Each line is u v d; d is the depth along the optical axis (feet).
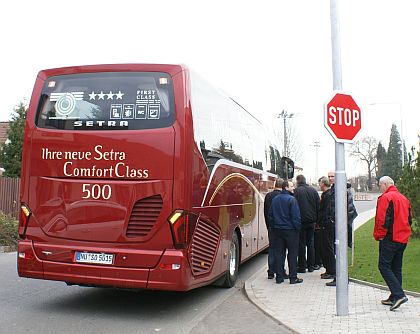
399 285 22.50
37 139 22.74
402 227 22.38
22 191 22.90
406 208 22.66
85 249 21.61
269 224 31.01
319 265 36.52
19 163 84.64
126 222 21.26
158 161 21.18
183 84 21.70
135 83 22.08
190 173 21.38
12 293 27.07
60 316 22.22
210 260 23.98
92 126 22.11
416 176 51.72
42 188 22.49
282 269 30.22
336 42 22.02
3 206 61.46
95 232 21.61
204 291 28.58
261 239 38.86
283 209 29.94
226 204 27.17
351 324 20.33
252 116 36.09
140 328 20.49
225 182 27.07
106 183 21.58
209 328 20.66
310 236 34.50
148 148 21.31
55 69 23.20
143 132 21.47
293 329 19.84
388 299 23.71
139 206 21.22
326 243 30.96
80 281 21.65
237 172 30.12
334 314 22.16
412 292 25.71
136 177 21.31
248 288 28.45
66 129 22.43
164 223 20.90
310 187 34.24
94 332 19.74
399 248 22.52
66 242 22.04
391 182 23.04
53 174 22.39
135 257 21.02
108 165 21.63
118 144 21.58
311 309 23.25
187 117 21.50
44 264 22.16
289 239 29.94
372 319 21.09
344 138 21.63
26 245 22.57
